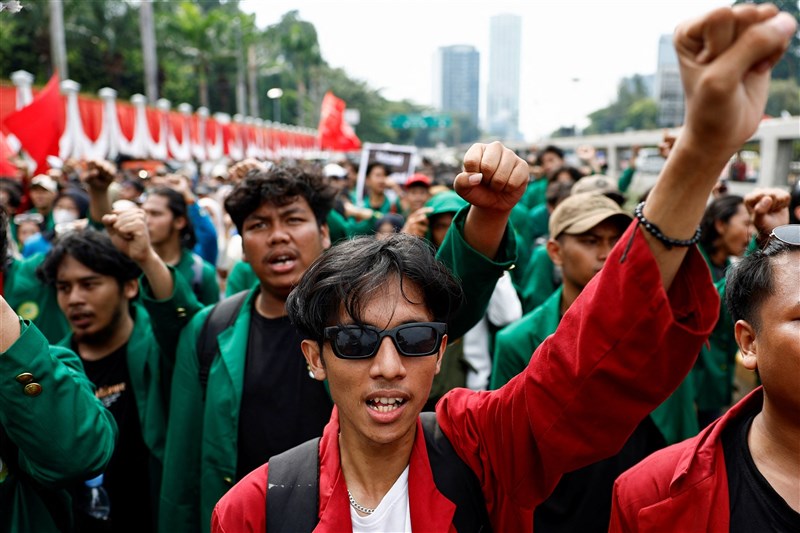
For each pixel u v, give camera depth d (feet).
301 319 4.53
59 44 63.67
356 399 4.28
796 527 4.22
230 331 7.73
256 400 7.35
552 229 9.21
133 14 127.34
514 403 4.37
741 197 12.85
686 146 3.18
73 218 19.75
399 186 35.73
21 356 5.19
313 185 7.80
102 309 8.79
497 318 10.26
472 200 4.55
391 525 4.43
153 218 13.10
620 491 5.08
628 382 3.76
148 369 8.79
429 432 4.79
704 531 4.46
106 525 8.46
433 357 4.34
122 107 48.60
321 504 4.45
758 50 2.71
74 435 5.48
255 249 7.64
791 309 4.11
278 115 213.66
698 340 3.61
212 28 133.69
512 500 4.52
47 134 21.85
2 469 5.72
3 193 19.84
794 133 23.72
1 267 6.97
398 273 4.31
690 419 8.58
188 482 7.79
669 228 3.47
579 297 4.08
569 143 81.82
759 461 4.51
